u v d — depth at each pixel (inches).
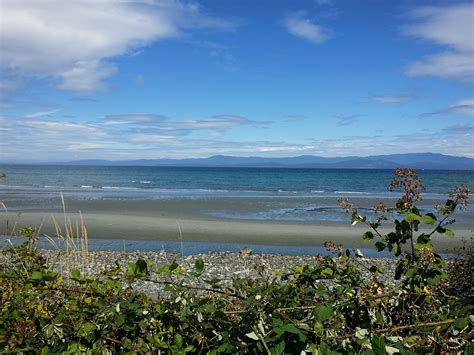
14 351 91.8
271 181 3659.0
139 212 1058.1
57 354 94.7
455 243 674.8
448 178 4254.4
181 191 2114.9
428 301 101.8
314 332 89.1
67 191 1951.3
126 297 105.6
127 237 731.4
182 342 95.7
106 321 99.6
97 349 93.3
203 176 4635.8
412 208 111.6
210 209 1167.6
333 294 107.0
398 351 86.4
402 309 106.9
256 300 97.0
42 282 106.8
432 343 90.9
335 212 1129.4
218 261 506.3
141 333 101.3
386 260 453.1
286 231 813.2
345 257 118.4
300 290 102.6
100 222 873.5
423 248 104.4
